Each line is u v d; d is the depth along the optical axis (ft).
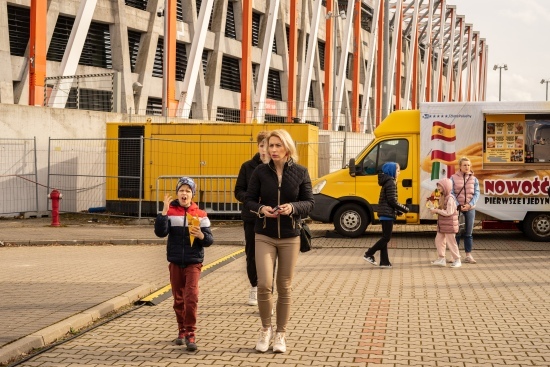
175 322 27.78
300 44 166.30
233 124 73.05
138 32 122.11
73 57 93.30
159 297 32.24
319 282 37.70
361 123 172.14
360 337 25.31
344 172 60.44
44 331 24.73
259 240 23.45
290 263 23.48
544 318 28.66
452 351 23.38
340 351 23.35
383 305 31.30
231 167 73.00
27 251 50.98
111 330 26.40
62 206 77.51
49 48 107.24
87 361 22.11
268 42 133.49
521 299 32.86
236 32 147.64
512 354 23.02
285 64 160.86
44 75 85.61
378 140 60.13
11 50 102.68
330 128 153.89
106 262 44.39
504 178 58.39
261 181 23.58
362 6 196.75
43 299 30.94
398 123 60.03
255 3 149.59
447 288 35.88
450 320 28.25
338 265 44.37
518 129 58.39
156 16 122.93
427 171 59.00
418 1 198.18
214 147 73.26
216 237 57.67
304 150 72.13
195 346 23.40
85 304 29.81
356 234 60.29
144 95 121.90
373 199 59.72
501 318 28.63
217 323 27.71
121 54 115.34
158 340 24.89
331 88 153.99
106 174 75.15
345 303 31.76
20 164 73.72
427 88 226.58
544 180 58.08
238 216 73.00
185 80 112.47
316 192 60.49
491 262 46.26
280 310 23.49
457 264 43.91
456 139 58.90
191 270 24.03
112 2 114.62
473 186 45.44
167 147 73.87
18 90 103.55
